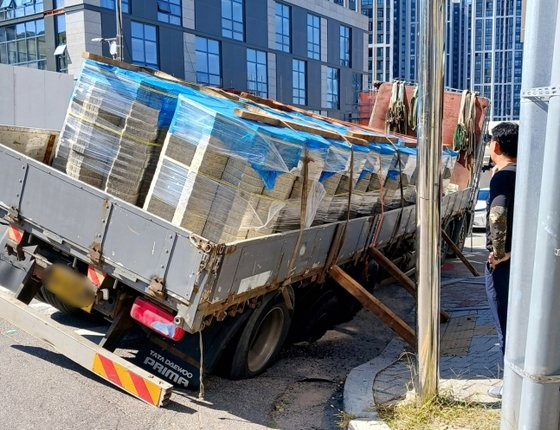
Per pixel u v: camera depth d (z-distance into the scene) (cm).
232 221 431
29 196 447
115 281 436
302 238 480
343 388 495
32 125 2039
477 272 1052
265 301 482
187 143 423
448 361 537
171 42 3453
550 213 242
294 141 446
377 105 1160
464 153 1203
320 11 4766
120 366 427
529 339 256
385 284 891
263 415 435
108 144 451
